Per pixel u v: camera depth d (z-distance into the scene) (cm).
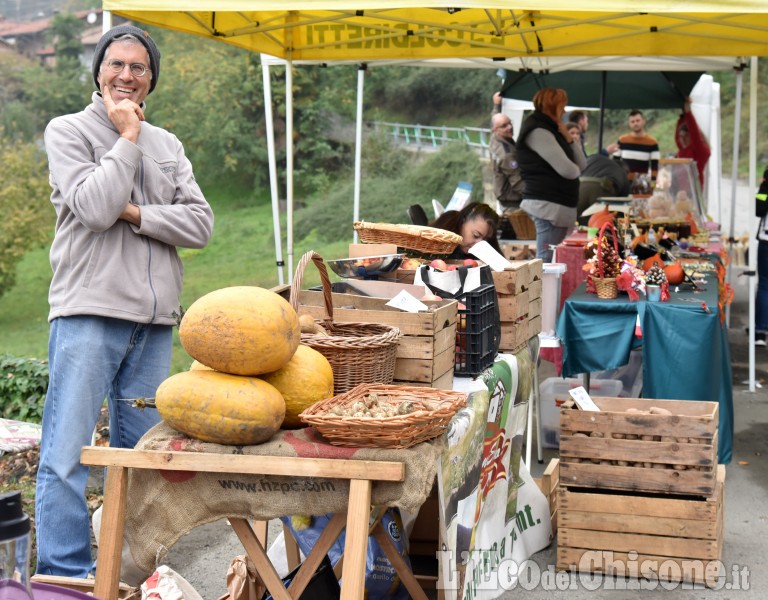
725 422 494
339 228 2719
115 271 307
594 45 670
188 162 337
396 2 404
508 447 362
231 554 405
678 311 471
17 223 2478
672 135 2689
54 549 307
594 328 488
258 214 2814
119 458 238
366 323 291
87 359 305
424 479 232
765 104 2778
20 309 2514
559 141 736
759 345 897
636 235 631
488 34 584
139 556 247
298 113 2873
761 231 847
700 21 555
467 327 323
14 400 598
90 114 312
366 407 240
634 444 373
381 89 3050
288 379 246
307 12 611
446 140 2917
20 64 3044
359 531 225
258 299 236
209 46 2905
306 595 251
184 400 234
